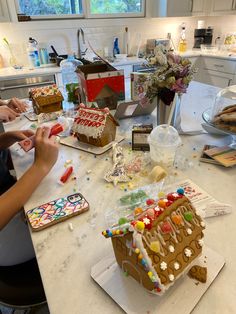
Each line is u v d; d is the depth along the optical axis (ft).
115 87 4.70
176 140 2.96
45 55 9.59
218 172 3.02
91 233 2.21
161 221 1.68
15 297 2.74
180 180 2.87
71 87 5.29
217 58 10.09
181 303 1.66
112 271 1.89
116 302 1.69
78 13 10.23
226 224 2.26
